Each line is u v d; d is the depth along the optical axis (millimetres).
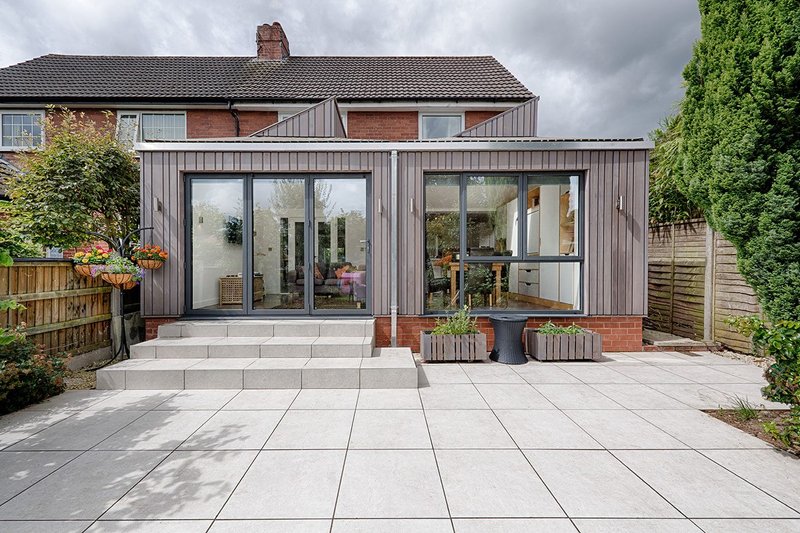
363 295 6355
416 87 11836
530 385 4676
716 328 6309
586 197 6250
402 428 3490
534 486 2596
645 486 2598
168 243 6141
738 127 4367
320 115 8430
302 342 5320
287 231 6344
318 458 2963
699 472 2768
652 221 7566
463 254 6395
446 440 3254
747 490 2553
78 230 6586
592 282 6215
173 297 6129
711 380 4844
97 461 2930
